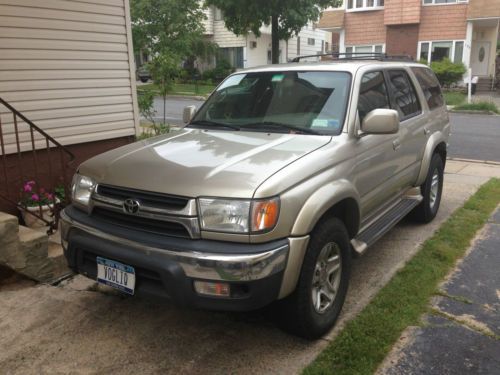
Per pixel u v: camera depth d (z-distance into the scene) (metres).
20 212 5.54
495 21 23.77
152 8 16.23
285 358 3.18
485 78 25.75
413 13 24.48
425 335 3.41
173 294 2.86
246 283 2.77
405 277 4.29
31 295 4.04
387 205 4.79
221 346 3.32
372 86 4.36
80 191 3.46
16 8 5.37
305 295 3.12
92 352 3.26
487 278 4.31
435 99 6.08
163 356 3.21
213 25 30.00
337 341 3.31
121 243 3.05
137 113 7.02
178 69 9.59
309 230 3.02
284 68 4.43
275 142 3.56
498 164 9.51
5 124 5.43
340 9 26.61
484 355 3.20
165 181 3.01
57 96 5.91
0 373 3.04
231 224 2.81
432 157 5.65
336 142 3.60
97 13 6.25
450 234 5.37
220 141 3.68
